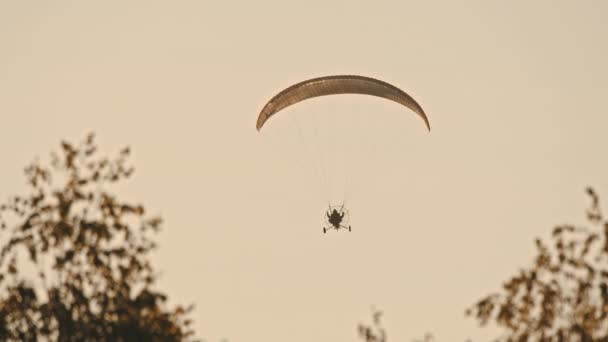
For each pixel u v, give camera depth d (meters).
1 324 82.75
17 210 85.25
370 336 84.38
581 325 84.25
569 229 85.69
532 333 84.75
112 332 81.88
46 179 85.69
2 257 84.06
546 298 85.00
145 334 82.12
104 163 86.25
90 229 84.25
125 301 83.00
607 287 84.25
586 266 84.81
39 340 82.38
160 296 83.06
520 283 85.75
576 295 84.69
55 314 82.81
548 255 85.69
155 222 85.31
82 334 81.81
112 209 85.31
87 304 82.88
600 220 85.19
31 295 83.12
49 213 85.06
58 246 84.31
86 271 83.69
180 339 83.69
